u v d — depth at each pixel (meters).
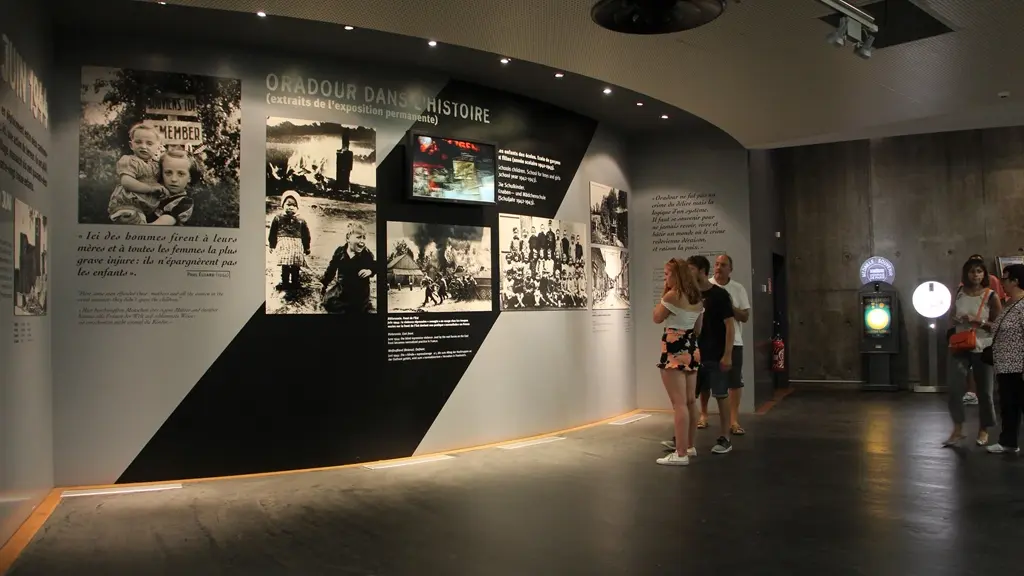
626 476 5.93
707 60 6.46
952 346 7.01
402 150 6.92
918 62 6.58
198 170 6.08
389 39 6.18
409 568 3.77
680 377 6.34
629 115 8.84
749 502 5.02
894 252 12.27
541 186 8.11
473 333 7.35
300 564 3.87
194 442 6.00
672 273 6.34
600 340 8.94
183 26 5.82
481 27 5.62
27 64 4.93
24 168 4.83
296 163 6.39
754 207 9.75
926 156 12.12
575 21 5.53
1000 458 6.40
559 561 3.85
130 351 5.87
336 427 6.48
